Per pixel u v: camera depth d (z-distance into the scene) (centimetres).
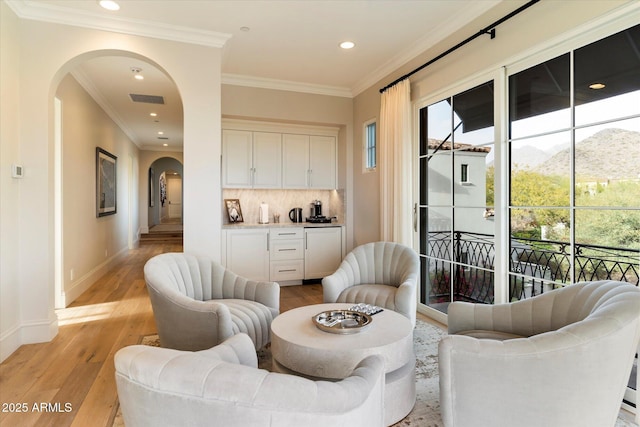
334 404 87
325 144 554
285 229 509
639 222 191
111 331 328
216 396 83
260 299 279
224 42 349
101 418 194
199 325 217
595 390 135
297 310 246
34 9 293
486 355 142
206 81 344
